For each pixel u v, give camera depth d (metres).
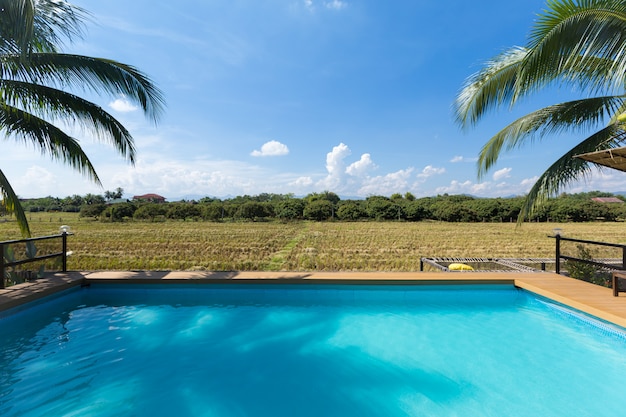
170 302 4.76
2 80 4.71
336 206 40.03
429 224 30.80
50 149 5.51
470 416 2.39
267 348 3.46
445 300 4.88
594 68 4.46
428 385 2.80
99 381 2.82
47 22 4.62
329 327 3.96
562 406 2.48
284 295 4.90
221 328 3.93
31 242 4.96
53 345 3.44
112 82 5.37
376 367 3.10
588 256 5.97
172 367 3.07
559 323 3.98
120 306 4.59
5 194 4.86
